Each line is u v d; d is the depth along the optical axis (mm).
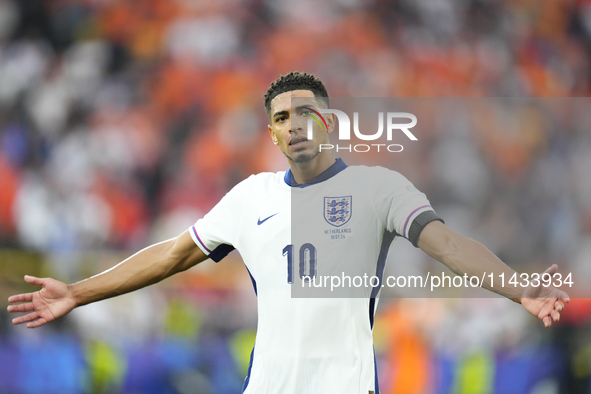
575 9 44188
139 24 38125
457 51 40719
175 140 34594
